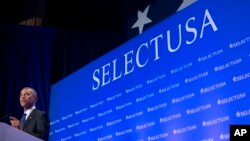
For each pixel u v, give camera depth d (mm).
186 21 2789
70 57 4590
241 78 2199
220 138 2262
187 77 2645
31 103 2988
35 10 4504
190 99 2574
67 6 4641
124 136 3188
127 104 3246
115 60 3561
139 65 3219
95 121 3611
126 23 4414
